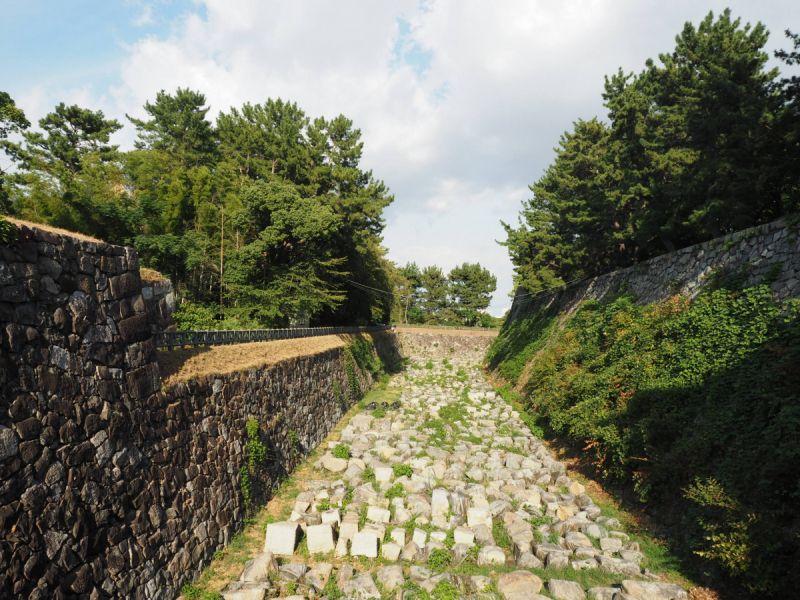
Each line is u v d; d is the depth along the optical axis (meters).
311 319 38.56
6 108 18.36
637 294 23.06
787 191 15.59
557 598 9.30
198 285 27.05
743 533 8.68
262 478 14.86
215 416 12.65
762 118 14.45
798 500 8.59
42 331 7.13
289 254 30.52
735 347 12.87
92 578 7.34
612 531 12.13
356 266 38.91
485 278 93.06
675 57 21.72
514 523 12.65
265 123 39.06
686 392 13.59
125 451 8.66
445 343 69.81
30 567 6.27
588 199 28.16
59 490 7.00
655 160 21.19
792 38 13.64
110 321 8.77
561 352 24.94
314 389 22.80
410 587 9.80
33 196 21.80
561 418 19.06
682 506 11.43
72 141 40.91
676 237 22.81
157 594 8.81
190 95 47.12
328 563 10.81
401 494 14.84
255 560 10.62
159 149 44.53
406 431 22.78
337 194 35.28
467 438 22.41
